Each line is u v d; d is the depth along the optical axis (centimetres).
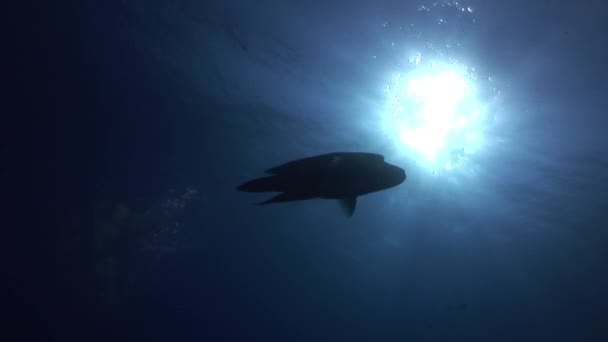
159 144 1462
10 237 1341
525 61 866
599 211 1253
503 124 990
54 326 1364
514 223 1416
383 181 112
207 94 1291
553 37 818
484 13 824
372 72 988
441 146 1108
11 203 1344
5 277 1331
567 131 959
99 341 1409
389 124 1098
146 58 1236
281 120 1276
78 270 1396
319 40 966
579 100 885
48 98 1331
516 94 917
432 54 909
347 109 1115
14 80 1281
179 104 1359
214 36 1065
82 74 1301
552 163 1075
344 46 957
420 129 1071
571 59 835
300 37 973
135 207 1471
